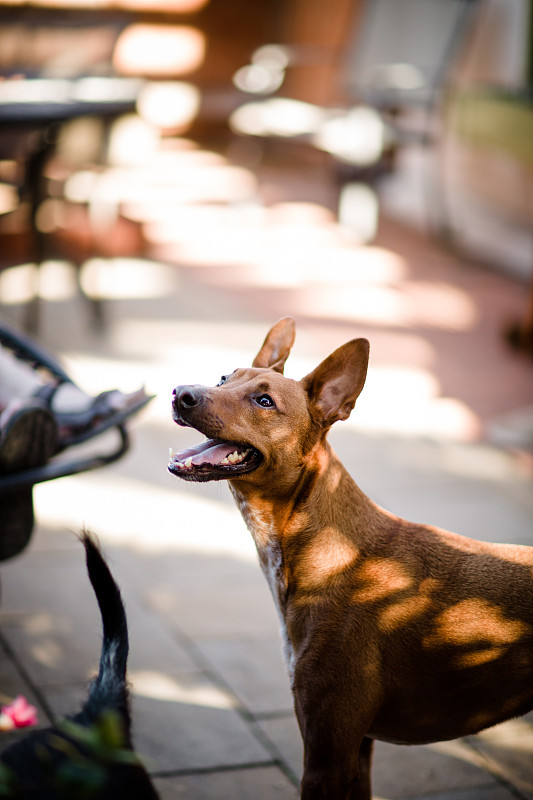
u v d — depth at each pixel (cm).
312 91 1239
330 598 234
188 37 1253
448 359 677
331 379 247
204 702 324
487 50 977
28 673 328
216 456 241
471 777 299
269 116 996
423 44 1066
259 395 243
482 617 229
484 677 231
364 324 733
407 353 682
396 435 561
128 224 876
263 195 1120
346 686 227
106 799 172
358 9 1157
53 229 797
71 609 373
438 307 786
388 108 938
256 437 238
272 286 816
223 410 237
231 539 442
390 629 229
